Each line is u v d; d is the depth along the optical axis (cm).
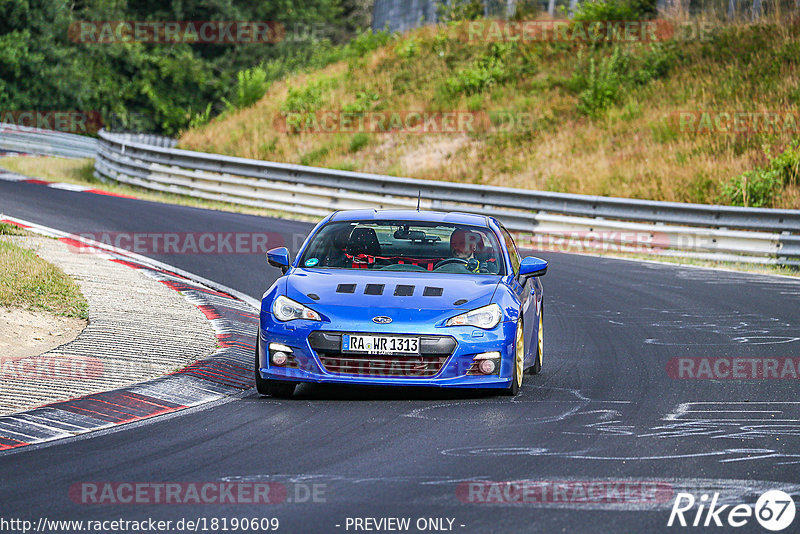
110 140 10281
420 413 2559
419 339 2658
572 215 7862
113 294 4128
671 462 2069
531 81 11638
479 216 3375
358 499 1778
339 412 2567
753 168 8412
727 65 10594
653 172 8825
